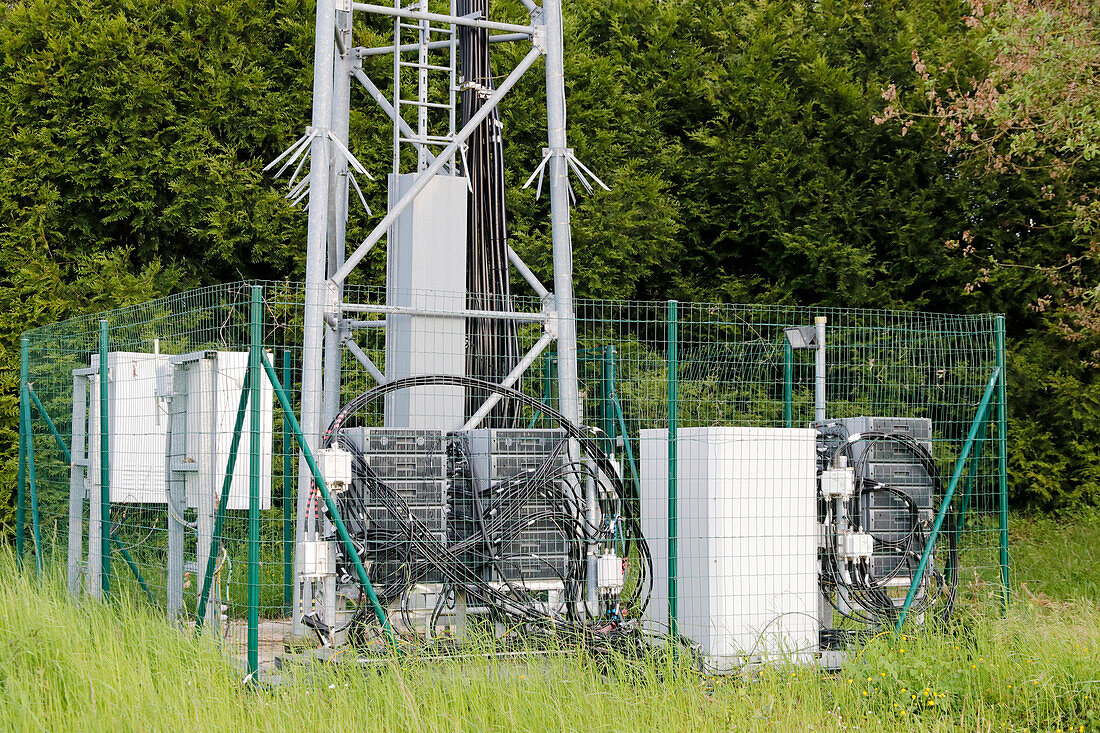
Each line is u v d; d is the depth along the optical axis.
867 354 25.12
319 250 13.45
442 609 12.46
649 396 21.92
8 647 11.38
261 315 11.56
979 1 22.75
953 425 24.80
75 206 23.42
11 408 21.34
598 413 18.89
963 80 25.94
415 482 12.76
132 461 15.85
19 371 21.78
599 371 22.77
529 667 11.31
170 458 14.51
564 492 13.72
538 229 25.42
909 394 23.88
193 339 22.25
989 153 23.27
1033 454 26.56
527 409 20.31
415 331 14.59
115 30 22.69
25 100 22.78
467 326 15.41
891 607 14.09
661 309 26.62
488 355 15.34
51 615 12.66
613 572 13.34
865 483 14.39
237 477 14.79
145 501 15.79
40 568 16.00
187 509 15.21
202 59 23.61
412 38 24.95
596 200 24.92
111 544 15.88
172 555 14.41
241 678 11.05
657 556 14.26
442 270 14.86
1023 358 26.34
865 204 26.48
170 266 23.78
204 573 13.52
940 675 11.85
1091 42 21.36
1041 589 19.14
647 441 14.63
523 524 13.00
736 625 13.16
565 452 13.63
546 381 19.88
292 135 24.06
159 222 23.52
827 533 14.15
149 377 15.90
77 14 23.28
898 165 26.61
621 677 11.46
